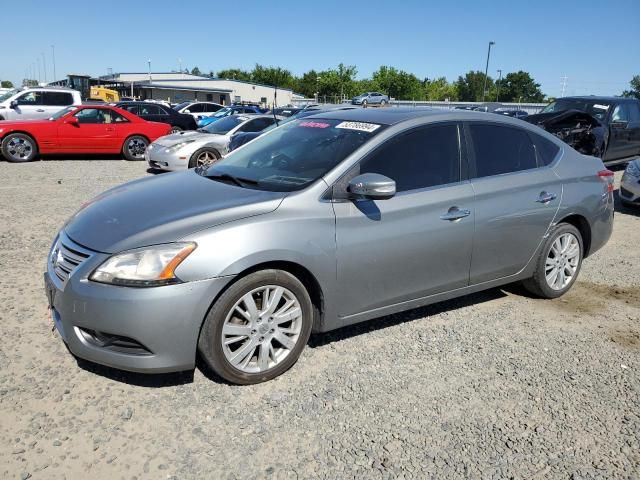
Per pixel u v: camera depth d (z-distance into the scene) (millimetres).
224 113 26891
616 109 12367
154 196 3596
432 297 4020
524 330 4223
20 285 4672
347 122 4086
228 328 3137
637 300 4926
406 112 4160
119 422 2893
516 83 112438
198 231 3035
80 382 3236
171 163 11172
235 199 3377
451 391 3326
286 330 3377
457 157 4066
